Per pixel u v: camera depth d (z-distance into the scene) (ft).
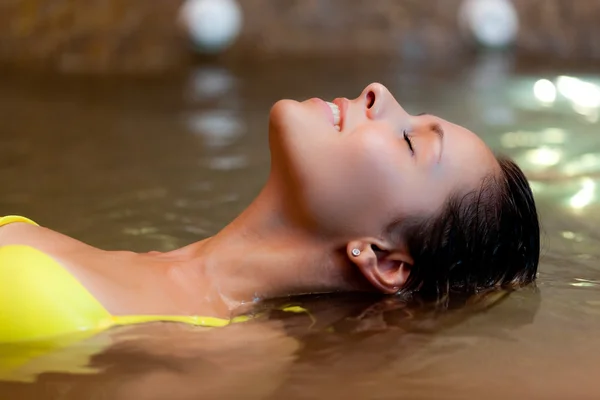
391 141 5.66
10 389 4.23
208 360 4.69
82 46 16.37
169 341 4.89
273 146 5.71
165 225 7.70
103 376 4.42
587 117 12.43
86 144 10.76
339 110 5.81
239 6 17.85
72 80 15.05
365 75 15.90
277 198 5.73
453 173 5.78
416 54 18.10
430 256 5.84
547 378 4.49
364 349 4.89
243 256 5.73
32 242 5.26
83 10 16.76
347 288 5.93
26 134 11.15
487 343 4.99
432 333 5.15
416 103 13.39
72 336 4.78
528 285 6.12
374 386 4.37
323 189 5.56
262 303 5.71
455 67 16.87
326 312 5.56
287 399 4.20
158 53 16.74
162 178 9.29
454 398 4.24
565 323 5.33
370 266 5.71
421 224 5.74
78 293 4.89
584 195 8.58
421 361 4.70
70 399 4.17
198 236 7.42
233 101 13.66
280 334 5.14
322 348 4.91
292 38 18.06
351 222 5.66
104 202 8.34
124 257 5.51
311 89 14.56
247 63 17.04
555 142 10.89
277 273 5.75
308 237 5.75
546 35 18.37
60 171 9.45
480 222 5.89
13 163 9.71
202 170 9.66
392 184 5.59
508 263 6.10
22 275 4.79
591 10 18.42
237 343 4.96
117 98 13.78
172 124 12.05
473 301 5.76
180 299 5.34
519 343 4.98
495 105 13.28
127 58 16.43
